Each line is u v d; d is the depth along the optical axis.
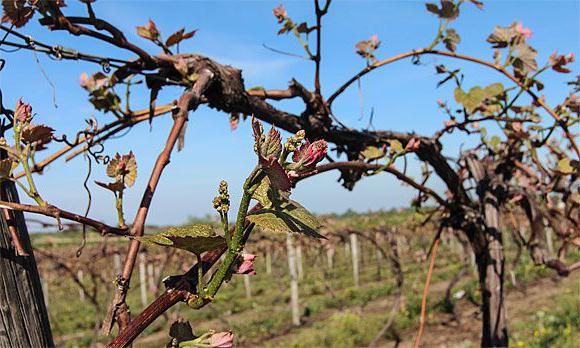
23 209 0.92
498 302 2.81
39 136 1.01
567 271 3.04
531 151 2.71
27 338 0.92
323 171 1.73
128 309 0.94
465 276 18.69
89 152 1.22
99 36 1.46
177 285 0.81
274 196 0.76
